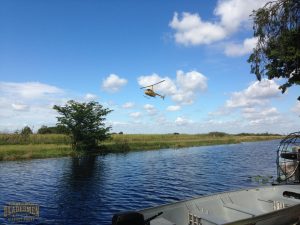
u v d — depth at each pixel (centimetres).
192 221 1147
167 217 1116
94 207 1992
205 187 2664
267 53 1802
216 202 1270
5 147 5316
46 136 6350
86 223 1672
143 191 2495
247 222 1002
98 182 2877
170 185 2759
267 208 1355
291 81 1803
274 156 5647
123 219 925
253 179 3019
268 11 1750
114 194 2373
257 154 6072
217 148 7844
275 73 1803
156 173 3491
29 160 4481
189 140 9956
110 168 3862
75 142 5388
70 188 2584
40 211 1889
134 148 6775
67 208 1962
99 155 5588
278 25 1744
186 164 4366
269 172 3528
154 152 6359
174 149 7250
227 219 1248
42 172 3431
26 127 6569
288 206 1201
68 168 3788
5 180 2914
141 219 952
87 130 5409
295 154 1747
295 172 1773
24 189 2528
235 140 11112
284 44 1705
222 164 4381
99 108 5522
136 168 3891
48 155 4856
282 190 1462
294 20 1709
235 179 3058
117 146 6444
